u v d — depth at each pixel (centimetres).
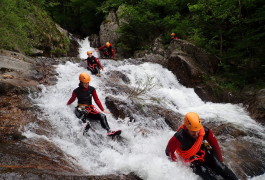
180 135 279
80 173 288
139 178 305
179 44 995
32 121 425
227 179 284
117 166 331
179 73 877
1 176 226
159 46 1196
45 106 486
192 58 920
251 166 389
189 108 678
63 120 444
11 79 575
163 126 511
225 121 562
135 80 809
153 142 417
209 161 296
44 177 240
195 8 948
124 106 525
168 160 322
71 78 702
